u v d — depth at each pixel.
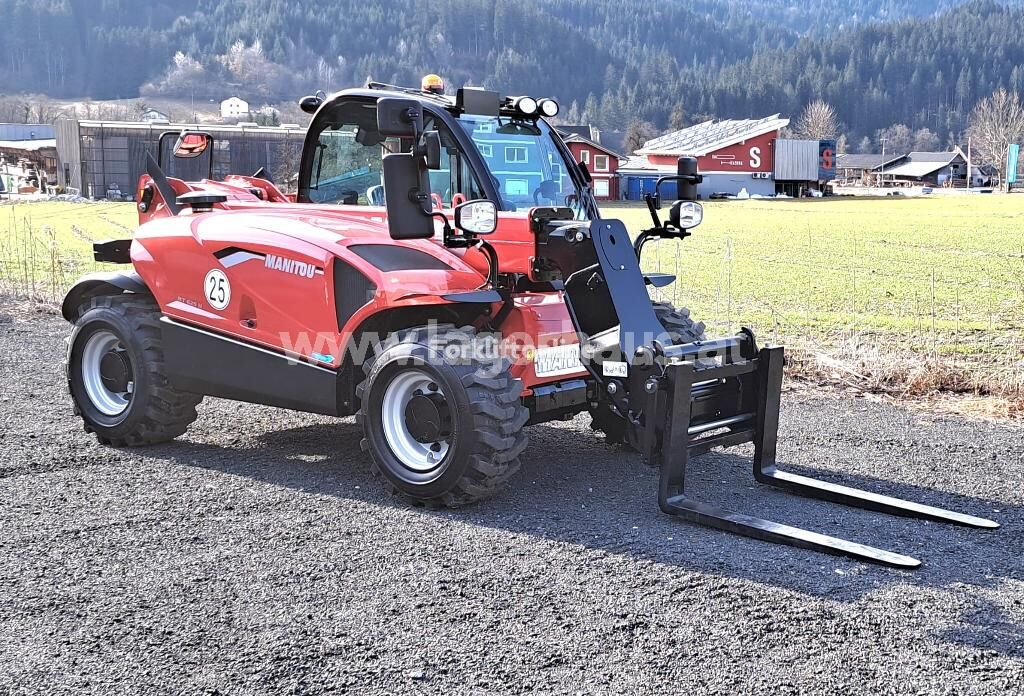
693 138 85.12
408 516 5.09
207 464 6.01
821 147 80.75
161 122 54.34
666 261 20.14
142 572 4.36
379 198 6.04
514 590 4.18
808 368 8.80
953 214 42.31
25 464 5.98
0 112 188.50
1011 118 125.12
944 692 3.38
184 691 3.38
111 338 6.48
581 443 6.60
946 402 7.82
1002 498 5.52
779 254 22.06
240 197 6.60
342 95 6.08
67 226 28.84
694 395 5.27
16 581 4.26
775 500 5.44
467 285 5.26
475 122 5.73
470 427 4.98
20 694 3.37
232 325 5.94
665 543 4.72
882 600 4.09
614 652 3.64
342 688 3.40
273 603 4.05
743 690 3.38
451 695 3.35
